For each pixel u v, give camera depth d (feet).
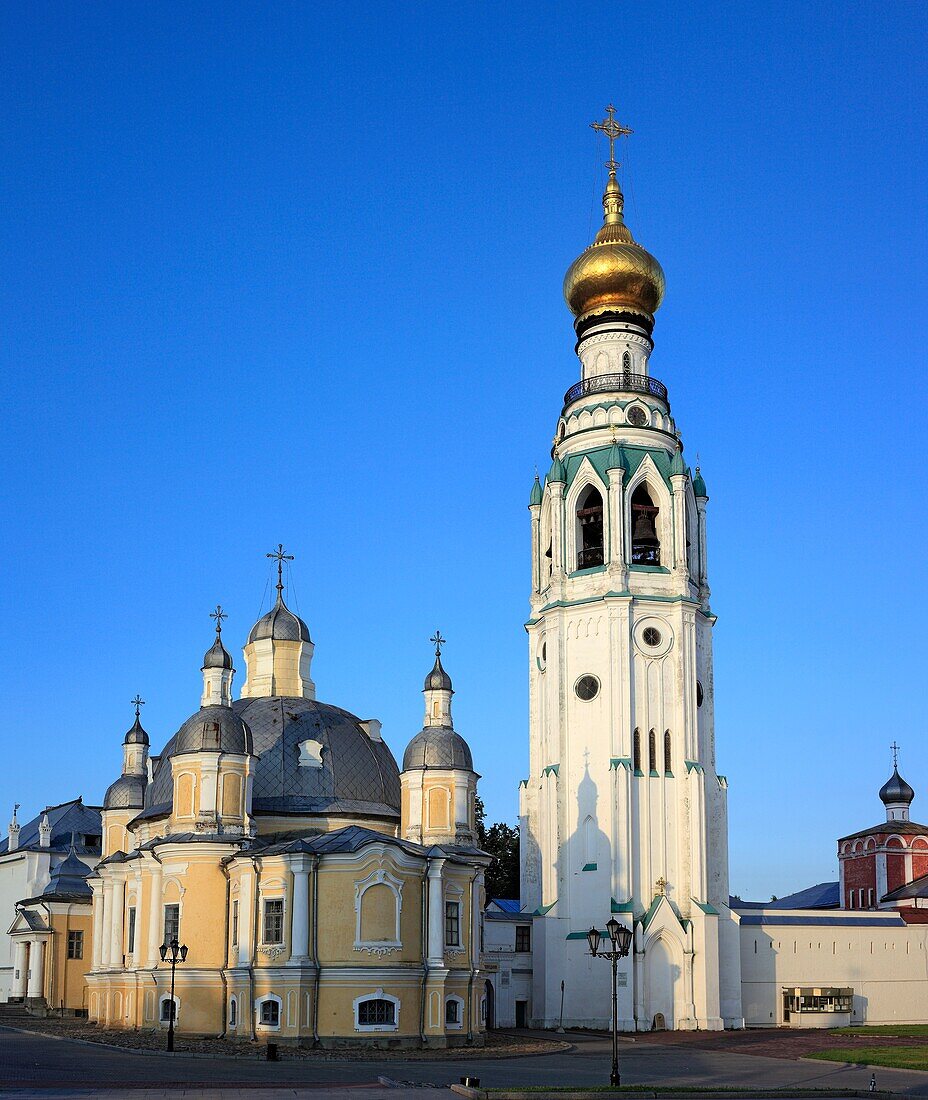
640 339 354.33
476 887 254.06
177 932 248.52
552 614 335.67
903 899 449.48
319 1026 227.20
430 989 233.96
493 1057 215.10
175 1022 242.99
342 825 274.16
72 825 440.04
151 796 297.33
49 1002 347.36
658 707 325.83
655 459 340.18
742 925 328.49
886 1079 176.55
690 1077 178.60
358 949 229.66
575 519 342.03
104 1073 171.42
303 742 285.23
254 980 233.96
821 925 337.72
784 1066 198.70
